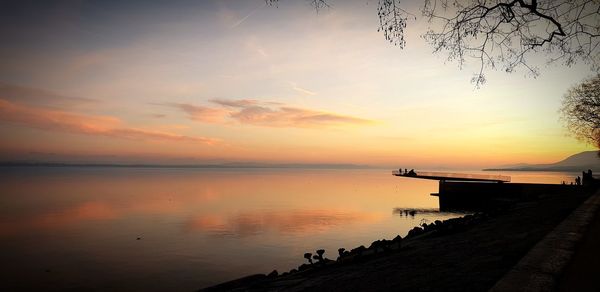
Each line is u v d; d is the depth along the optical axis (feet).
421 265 24.14
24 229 170.60
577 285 12.62
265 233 154.10
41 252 120.98
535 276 13.48
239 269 97.96
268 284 35.19
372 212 222.48
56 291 81.00
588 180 156.56
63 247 129.08
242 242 135.44
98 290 81.15
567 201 64.64
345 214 215.51
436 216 191.11
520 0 23.27
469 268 20.16
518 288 12.09
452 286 16.90
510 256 21.44
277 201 311.06
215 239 142.20
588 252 17.58
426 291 17.04
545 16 23.94
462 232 42.91
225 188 515.50
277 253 116.37
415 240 46.32
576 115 135.23
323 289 24.21
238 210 244.42
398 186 587.27
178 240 140.97
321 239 138.31
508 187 184.65
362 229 159.53
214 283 85.61
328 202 297.53
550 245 19.54
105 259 110.52
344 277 26.78
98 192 425.28
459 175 246.68
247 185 600.80
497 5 23.61
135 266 101.76
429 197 343.87
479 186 195.83
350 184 652.89
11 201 310.45
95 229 170.09
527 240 26.61
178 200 324.60
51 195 376.89
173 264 103.86
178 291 80.02
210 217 210.79
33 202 302.45
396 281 20.80
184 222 191.42
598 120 130.41
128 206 273.33
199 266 101.45
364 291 20.36
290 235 147.95
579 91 132.98
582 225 27.40
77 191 440.04
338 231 155.63
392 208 241.14
